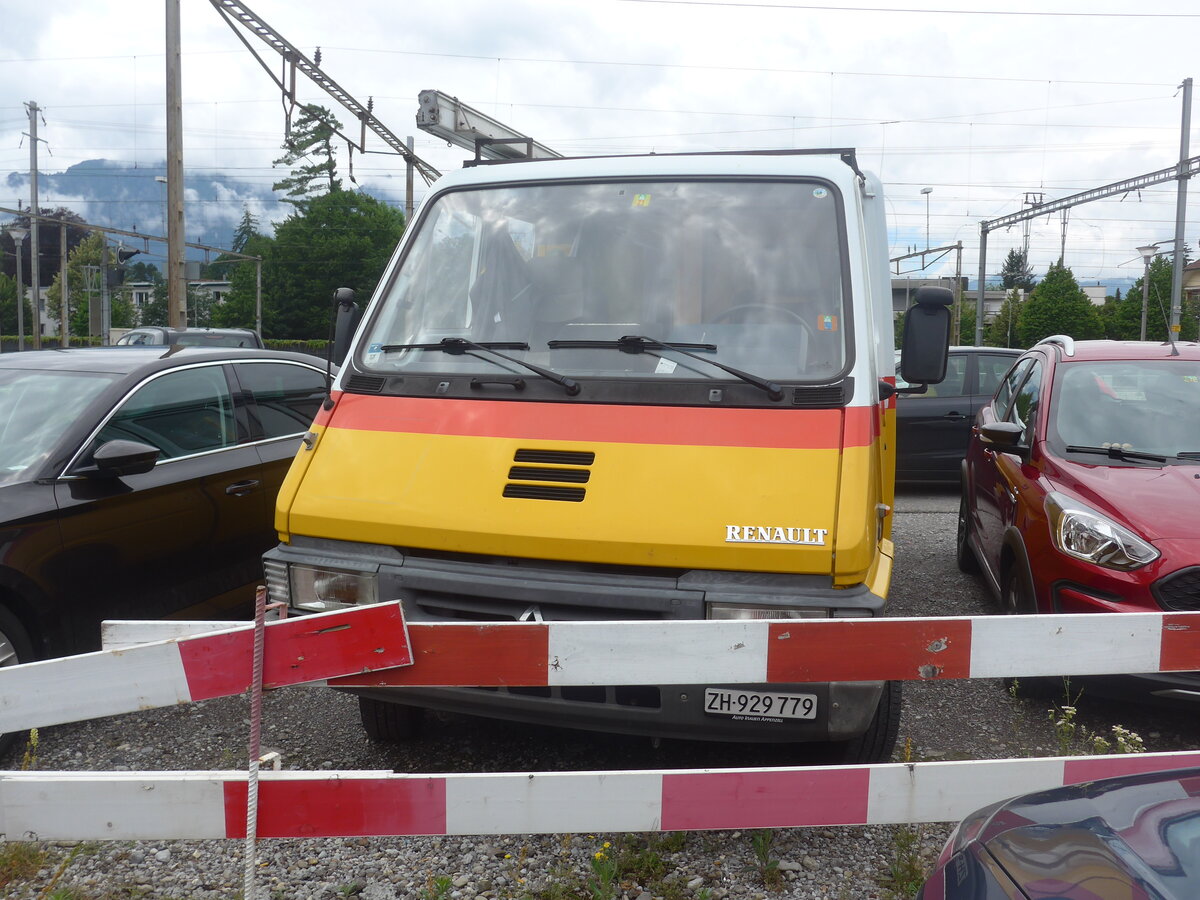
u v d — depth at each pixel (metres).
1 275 100.25
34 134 54.34
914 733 4.62
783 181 4.24
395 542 3.55
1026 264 122.75
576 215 4.33
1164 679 4.32
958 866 2.03
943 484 11.87
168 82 19.22
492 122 6.79
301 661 2.82
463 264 4.36
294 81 17.78
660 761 4.14
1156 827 1.93
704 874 3.34
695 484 3.41
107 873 3.33
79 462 4.77
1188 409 5.56
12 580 4.31
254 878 2.85
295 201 76.88
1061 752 4.39
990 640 2.89
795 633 2.86
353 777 2.85
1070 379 5.92
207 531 5.30
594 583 3.33
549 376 3.82
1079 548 4.68
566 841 3.49
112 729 4.57
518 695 3.40
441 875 3.32
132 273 150.50
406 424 3.85
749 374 3.73
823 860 3.44
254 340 20.69
